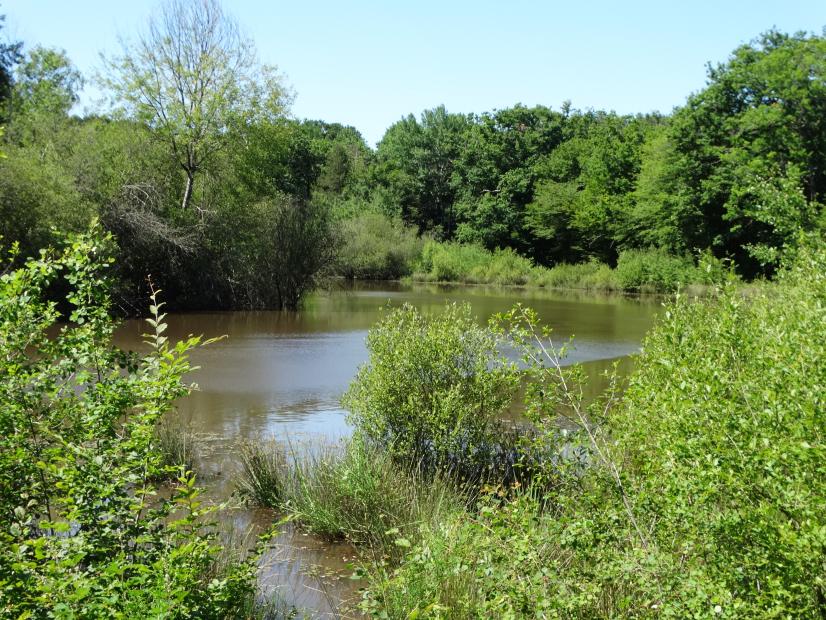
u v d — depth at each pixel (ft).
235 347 57.52
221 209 90.12
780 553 9.12
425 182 238.89
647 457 13.44
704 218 132.77
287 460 24.85
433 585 13.34
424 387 23.90
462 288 151.64
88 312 12.75
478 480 22.71
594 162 191.93
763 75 119.14
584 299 122.62
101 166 79.71
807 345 11.65
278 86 96.12
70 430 11.87
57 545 10.05
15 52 108.58
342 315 85.61
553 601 9.84
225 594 10.57
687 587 9.35
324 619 15.29
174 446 25.54
